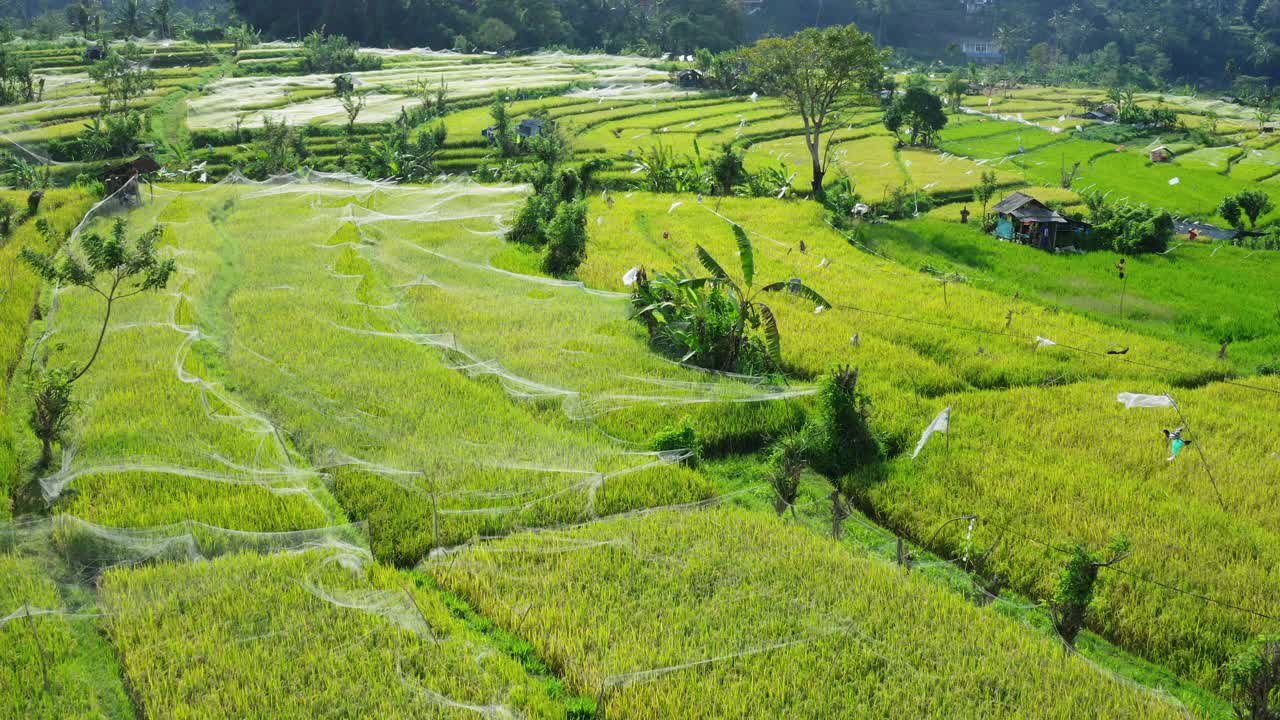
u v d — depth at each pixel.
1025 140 93.06
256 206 46.06
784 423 22.34
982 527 17.94
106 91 93.69
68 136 74.50
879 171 72.12
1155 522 18.06
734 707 12.95
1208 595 15.81
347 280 32.62
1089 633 15.62
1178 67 191.12
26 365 23.77
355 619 14.56
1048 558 17.03
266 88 107.00
